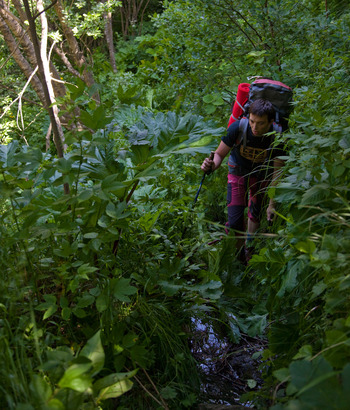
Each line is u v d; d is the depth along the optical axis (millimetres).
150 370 2311
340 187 1969
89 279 2254
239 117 3596
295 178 2350
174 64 5297
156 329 2398
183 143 2588
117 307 2334
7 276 1961
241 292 2941
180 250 3193
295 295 2395
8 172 2334
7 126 5824
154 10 16078
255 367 2678
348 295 1739
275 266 2346
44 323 2145
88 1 10156
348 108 2629
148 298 2617
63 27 7043
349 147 2068
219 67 5258
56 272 2090
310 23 4832
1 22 6074
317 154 2168
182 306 2701
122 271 2684
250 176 3516
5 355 1546
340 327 1530
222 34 5027
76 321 2211
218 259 3045
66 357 1522
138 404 2123
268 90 3195
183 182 4031
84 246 2090
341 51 4414
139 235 2932
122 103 2465
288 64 4719
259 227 3633
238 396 2463
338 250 1766
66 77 6758
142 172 2436
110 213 2135
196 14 5246
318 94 3324
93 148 2264
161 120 2705
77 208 2164
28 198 2182
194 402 2285
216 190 4477
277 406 1408
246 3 4988
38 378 1384
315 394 1185
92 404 1615
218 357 2766
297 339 2146
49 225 2111
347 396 1136
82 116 2215
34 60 6285
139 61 13375
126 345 2002
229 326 2885
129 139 2578
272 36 4891
